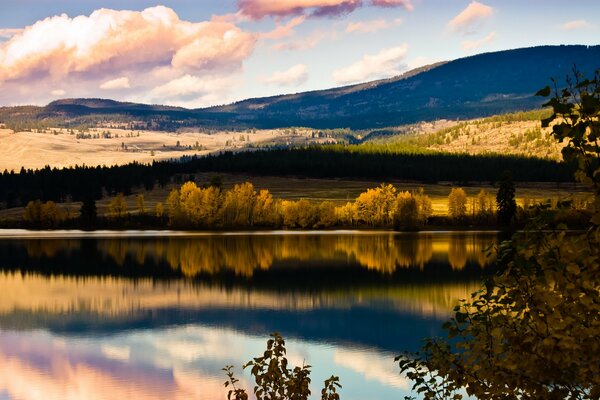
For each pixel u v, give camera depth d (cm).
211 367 5516
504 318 876
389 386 4853
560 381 806
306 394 1288
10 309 8056
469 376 943
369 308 7812
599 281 768
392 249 13850
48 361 5712
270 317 7462
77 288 9606
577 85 779
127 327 7075
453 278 9894
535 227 834
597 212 777
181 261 12469
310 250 13962
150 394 4769
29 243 16225
